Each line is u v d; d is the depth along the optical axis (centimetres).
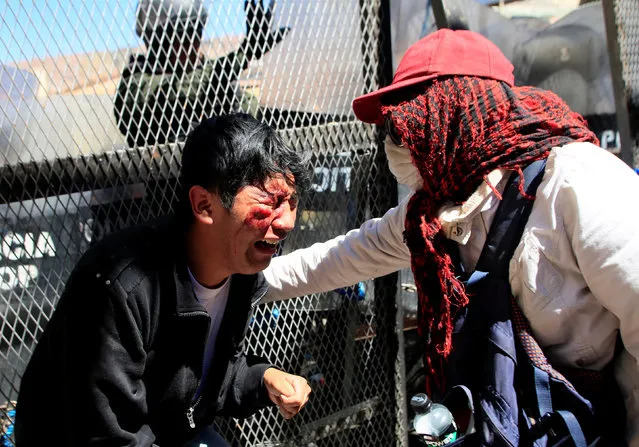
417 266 130
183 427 129
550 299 111
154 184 167
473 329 119
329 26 198
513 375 113
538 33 288
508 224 117
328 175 203
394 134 129
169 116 169
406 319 248
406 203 143
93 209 159
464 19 254
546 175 113
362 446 216
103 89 157
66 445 113
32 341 152
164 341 116
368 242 151
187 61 169
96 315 108
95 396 108
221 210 109
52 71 150
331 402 208
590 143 116
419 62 126
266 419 193
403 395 223
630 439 116
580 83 309
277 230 112
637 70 322
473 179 118
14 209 148
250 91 183
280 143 111
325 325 205
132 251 111
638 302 103
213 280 121
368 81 211
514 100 118
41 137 150
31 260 151
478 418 115
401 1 227
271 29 185
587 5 303
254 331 188
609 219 104
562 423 109
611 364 119
